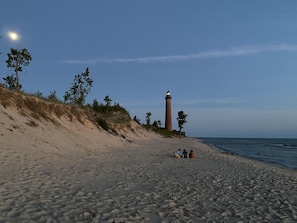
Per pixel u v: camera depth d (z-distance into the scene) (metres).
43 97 19.77
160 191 8.41
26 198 6.28
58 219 5.29
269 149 56.97
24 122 14.80
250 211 6.98
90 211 5.91
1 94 14.98
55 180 8.38
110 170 11.54
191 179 11.01
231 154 33.22
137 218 5.78
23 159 10.47
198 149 36.41
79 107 24.50
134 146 27.03
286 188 10.47
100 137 22.62
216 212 6.71
